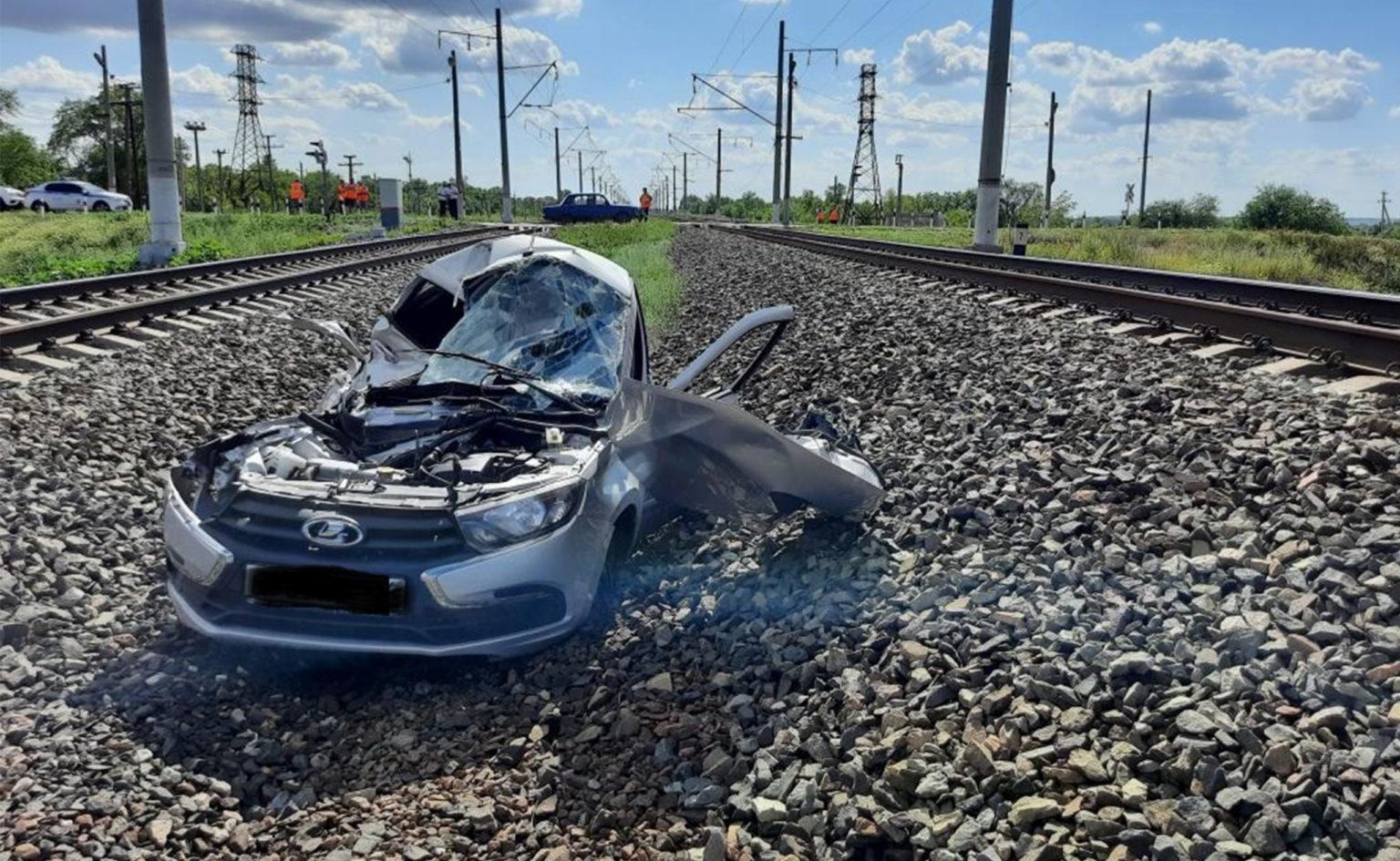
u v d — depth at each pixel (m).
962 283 16.06
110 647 4.78
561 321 6.00
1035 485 5.91
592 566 4.64
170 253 22.47
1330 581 4.12
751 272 22.42
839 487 5.44
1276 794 3.01
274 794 3.80
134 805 3.61
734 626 4.90
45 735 4.03
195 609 4.50
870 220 102.31
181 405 9.58
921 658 4.08
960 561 5.00
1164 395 7.26
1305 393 6.93
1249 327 9.42
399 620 4.25
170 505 4.66
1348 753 3.11
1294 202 79.75
